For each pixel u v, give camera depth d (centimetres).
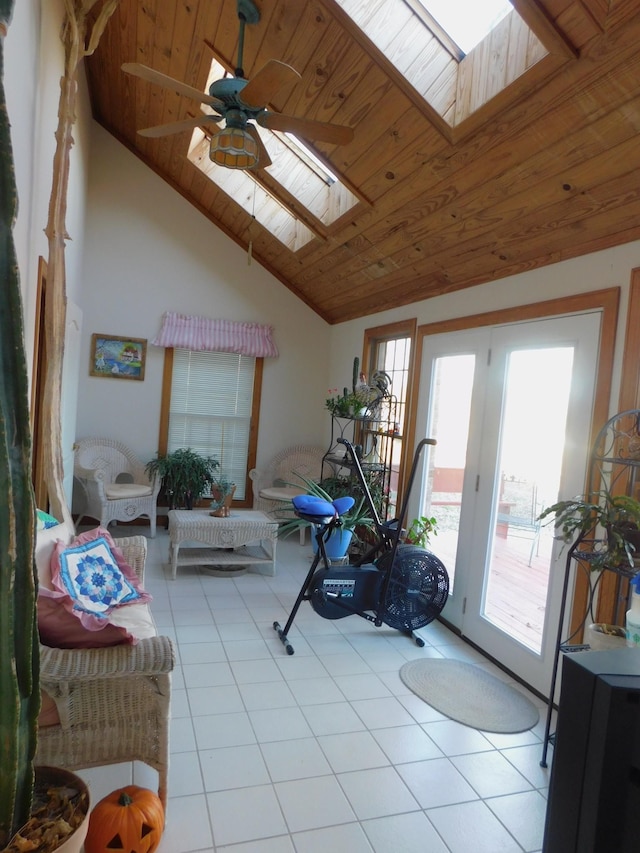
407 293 448
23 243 234
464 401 367
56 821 142
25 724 142
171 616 357
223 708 260
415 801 209
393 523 371
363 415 478
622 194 238
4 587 133
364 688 285
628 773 81
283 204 446
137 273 555
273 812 199
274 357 598
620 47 188
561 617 230
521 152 252
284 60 293
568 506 230
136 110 468
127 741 188
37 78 242
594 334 265
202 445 589
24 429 142
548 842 91
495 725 259
